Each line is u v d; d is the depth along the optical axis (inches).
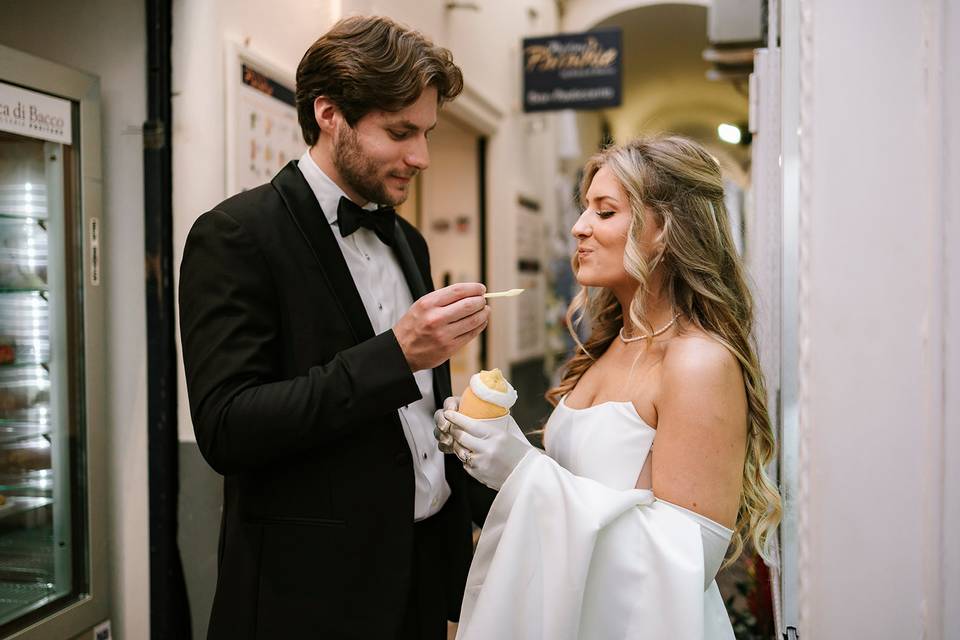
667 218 52.4
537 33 298.2
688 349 50.1
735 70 163.6
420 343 50.3
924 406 40.4
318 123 56.2
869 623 41.5
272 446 49.4
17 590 78.2
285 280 53.6
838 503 41.8
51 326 80.4
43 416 80.1
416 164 55.4
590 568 47.7
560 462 56.6
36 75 75.5
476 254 238.7
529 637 47.1
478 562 51.3
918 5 39.8
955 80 38.8
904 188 40.4
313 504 53.7
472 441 51.1
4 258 75.4
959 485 39.5
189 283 52.7
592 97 235.9
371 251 62.1
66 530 82.1
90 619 84.1
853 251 41.1
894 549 41.1
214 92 84.9
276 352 53.9
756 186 97.3
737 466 48.9
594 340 66.5
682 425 48.2
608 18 330.3
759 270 92.4
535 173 296.5
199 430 50.5
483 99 219.0
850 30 40.8
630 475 51.3
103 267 87.7
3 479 76.7
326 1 112.1
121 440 87.9
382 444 55.3
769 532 56.3
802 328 42.5
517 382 261.4
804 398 42.5
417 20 166.7
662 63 416.8
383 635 53.3
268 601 53.0
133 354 87.6
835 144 41.2
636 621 46.3
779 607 66.3
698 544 45.8
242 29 90.6
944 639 39.9
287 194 56.1
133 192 87.0
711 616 52.3
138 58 86.0
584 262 56.1
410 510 55.6
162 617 86.3
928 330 40.1
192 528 86.9
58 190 79.9
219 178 85.6
